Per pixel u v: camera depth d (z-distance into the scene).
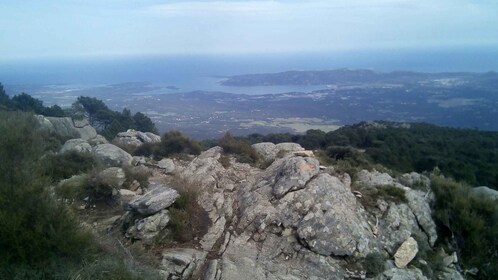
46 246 7.35
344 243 10.25
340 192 12.23
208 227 11.08
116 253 8.30
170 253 9.40
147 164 17.91
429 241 12.06
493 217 13.00
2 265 6.94
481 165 27.11
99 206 12.16
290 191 12.25
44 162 10.09
